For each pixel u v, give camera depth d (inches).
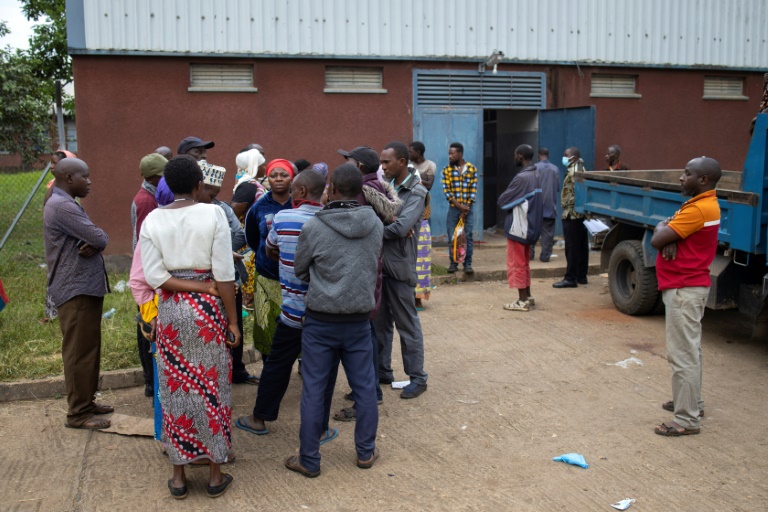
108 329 257.0
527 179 302.0
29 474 164.2
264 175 275.1
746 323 293.1
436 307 324.8
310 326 163.9
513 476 163.6
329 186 166.9
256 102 420.5
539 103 482.6
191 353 149.7
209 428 151.9
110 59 393.7
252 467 169.6
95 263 186.1
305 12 421.1
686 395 181.9
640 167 510.9
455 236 372.2
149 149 405.1
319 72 430.0
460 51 457.4
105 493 155.9
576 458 169.5
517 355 253.4
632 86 508.1
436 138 461.4
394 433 188.7
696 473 163.5
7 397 209.2
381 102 445.1
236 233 205.6
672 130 515.2
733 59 519.8
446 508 149.3
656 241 181.6
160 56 399.9
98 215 400.2
